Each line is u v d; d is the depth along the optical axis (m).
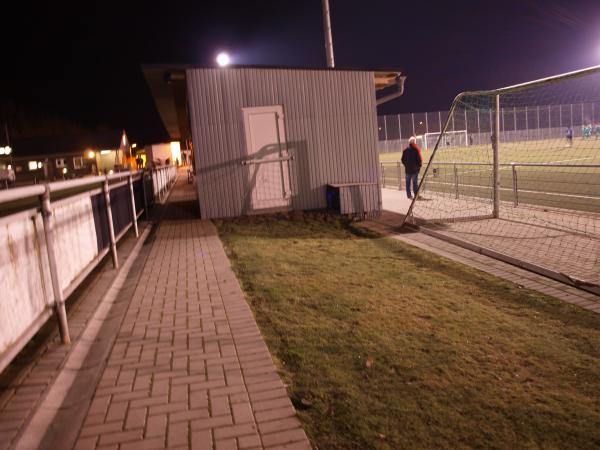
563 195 12.54
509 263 6.76
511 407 3.14
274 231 10.09
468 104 18.27
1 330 3.17
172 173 31.59
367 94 11.96
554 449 2.72
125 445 2.83
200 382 3.55
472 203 13.12
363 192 11.30
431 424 2.97
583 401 3.21
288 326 4.61
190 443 2.82
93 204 6.03
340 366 3.76
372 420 3.01
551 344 4.09
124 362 3.94
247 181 11.45
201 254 7.91
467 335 4.32
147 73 11.20
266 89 11.37
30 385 3.58
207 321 4.81
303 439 2.82
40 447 2.89
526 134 42.75
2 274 3.24
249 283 6.12
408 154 14.40
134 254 8.30
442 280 6.10
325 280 6.20
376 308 5.08
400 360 3.84
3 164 56.41
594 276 5.80
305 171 11.72
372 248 8.20
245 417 3.07
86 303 5.56
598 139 37.41
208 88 11.10
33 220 3.84
